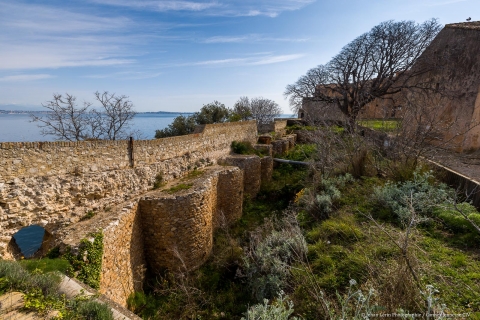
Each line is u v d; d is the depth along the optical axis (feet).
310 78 88.02
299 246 17.70
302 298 14.20
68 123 45.27
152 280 23.39
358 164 32.22
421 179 23.97
